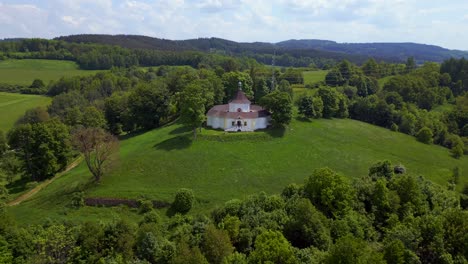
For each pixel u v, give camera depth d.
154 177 89.88
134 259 54.28
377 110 152.75
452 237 52.78
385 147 123.12
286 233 58.62
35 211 78.94
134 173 91.56
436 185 82.06
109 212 76.81
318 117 144.88
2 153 115.50
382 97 172.38
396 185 71.50
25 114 149.25
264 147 108.81
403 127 146.00
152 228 60.62
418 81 180.38
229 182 88.50
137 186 85.25
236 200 70.25
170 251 54.59
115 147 93.62
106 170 92.31
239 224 60.88
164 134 118.31
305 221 57.56
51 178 101.62
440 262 50.06
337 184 66.75
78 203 79.00
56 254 52.28
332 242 56.53
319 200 67.50
